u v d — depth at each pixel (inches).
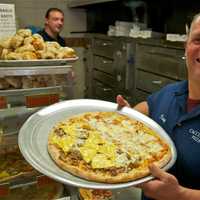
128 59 117.5
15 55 42.9
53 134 41.3
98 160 38.1
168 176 30.5
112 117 48.6
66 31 184.2
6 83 42.9
